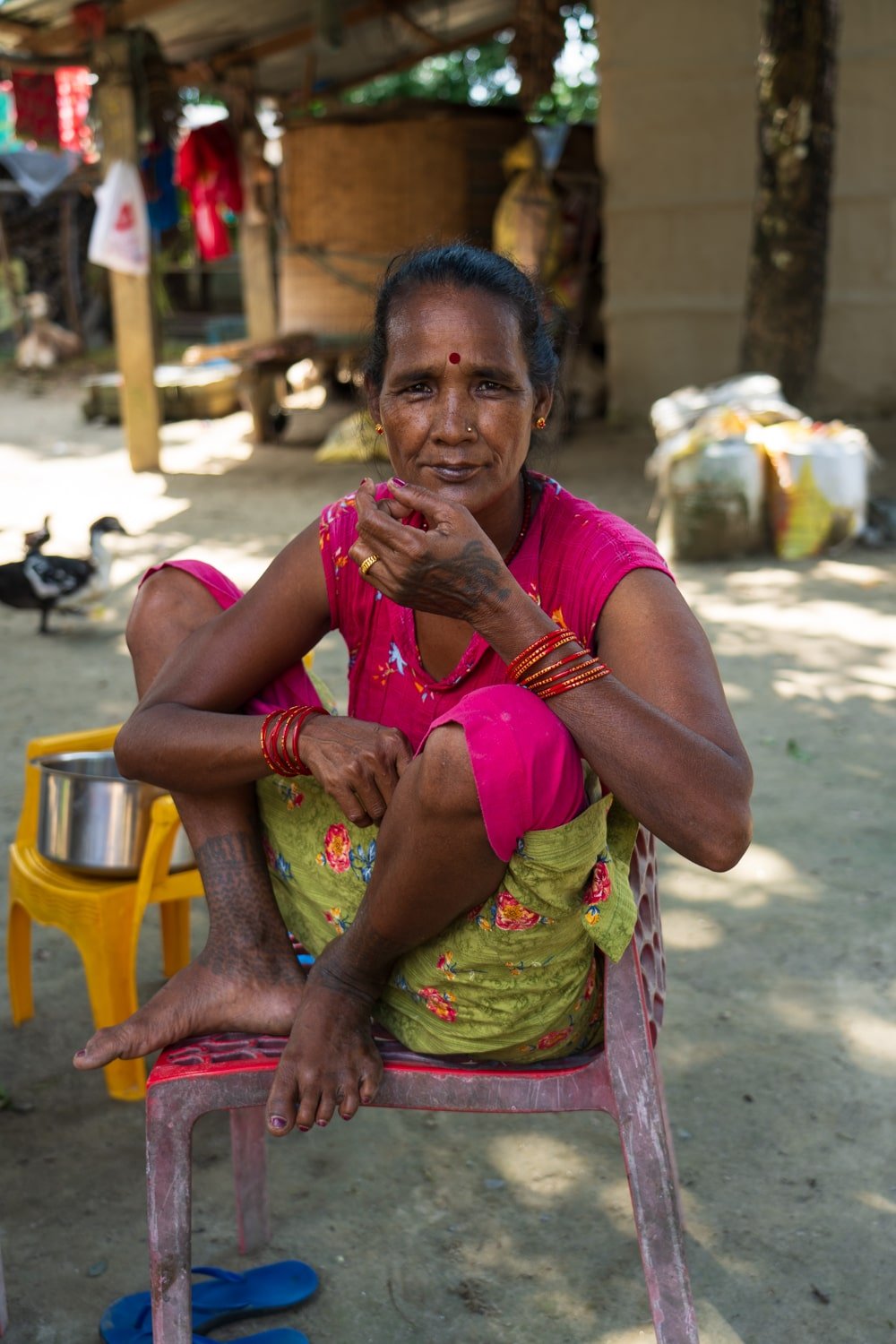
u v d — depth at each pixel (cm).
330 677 534
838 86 1038
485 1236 221
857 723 461
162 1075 171
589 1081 169
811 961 306
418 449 165
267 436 1149
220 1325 201
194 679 188
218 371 1210
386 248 1041
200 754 177
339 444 1053
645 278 1131
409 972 171
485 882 154
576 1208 228
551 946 162
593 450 1056
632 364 1152
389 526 152
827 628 573
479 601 153
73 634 606
